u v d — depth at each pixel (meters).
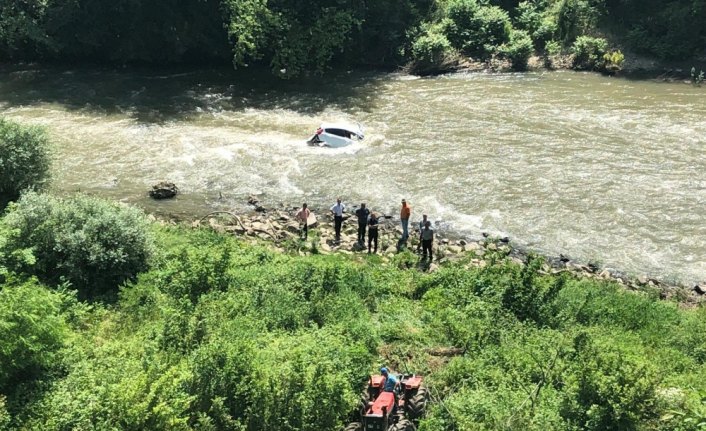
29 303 13.46
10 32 40.75
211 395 12.46
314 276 18.75
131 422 11.14
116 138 31.67
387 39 44.19
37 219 17.98
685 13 42.41
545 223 24.83
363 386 14.03
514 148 30.66
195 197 26.69
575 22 44.84
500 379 14.22
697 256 22.84
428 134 32.28
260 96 38.00
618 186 27.17
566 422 12.49
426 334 16.52
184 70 43.16
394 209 25.86
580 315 17.88
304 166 29.23
